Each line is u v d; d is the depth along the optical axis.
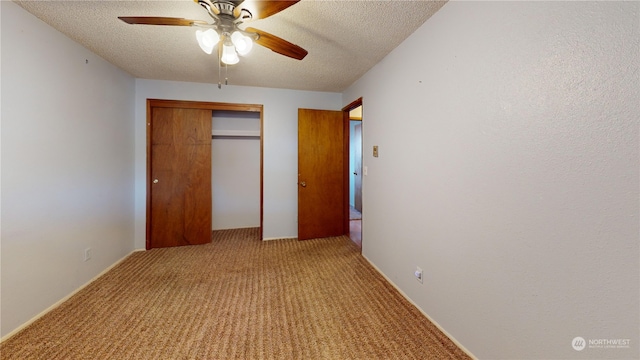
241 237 3.96
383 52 2.46
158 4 1.76
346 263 2.97
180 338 1.70
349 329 1.81
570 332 1.05
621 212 0.89
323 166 3.90
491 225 1.39
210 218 3.65
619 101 0.88
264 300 2.18
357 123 5.97
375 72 2.79
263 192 3.79
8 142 1.69
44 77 1.95
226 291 2.32
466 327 1.58
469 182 1.53
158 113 3.42
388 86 2.51
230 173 4.41
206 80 3.37
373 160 2.88
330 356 1.56
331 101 3.99
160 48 2.43
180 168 3.52
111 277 2.58
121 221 3.02
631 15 0.85
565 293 1.07
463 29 1.55
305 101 3.88
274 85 3.58
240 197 4.47
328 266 2.89
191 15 1.90
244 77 3.23
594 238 0.97
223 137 4.36
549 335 1.13
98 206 2.59
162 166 3.46
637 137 0.85
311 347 1.63
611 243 0.92
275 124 3.78
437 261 1.83
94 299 2.17
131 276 2.61
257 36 1.69
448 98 1.69
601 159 0.94
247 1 1.38
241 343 1.66
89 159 2.46
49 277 2.00
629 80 0.86
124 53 2.54
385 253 2.62
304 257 3.15
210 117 3.59
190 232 3.58
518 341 1.26
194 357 1.54
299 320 1.91
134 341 1.67
